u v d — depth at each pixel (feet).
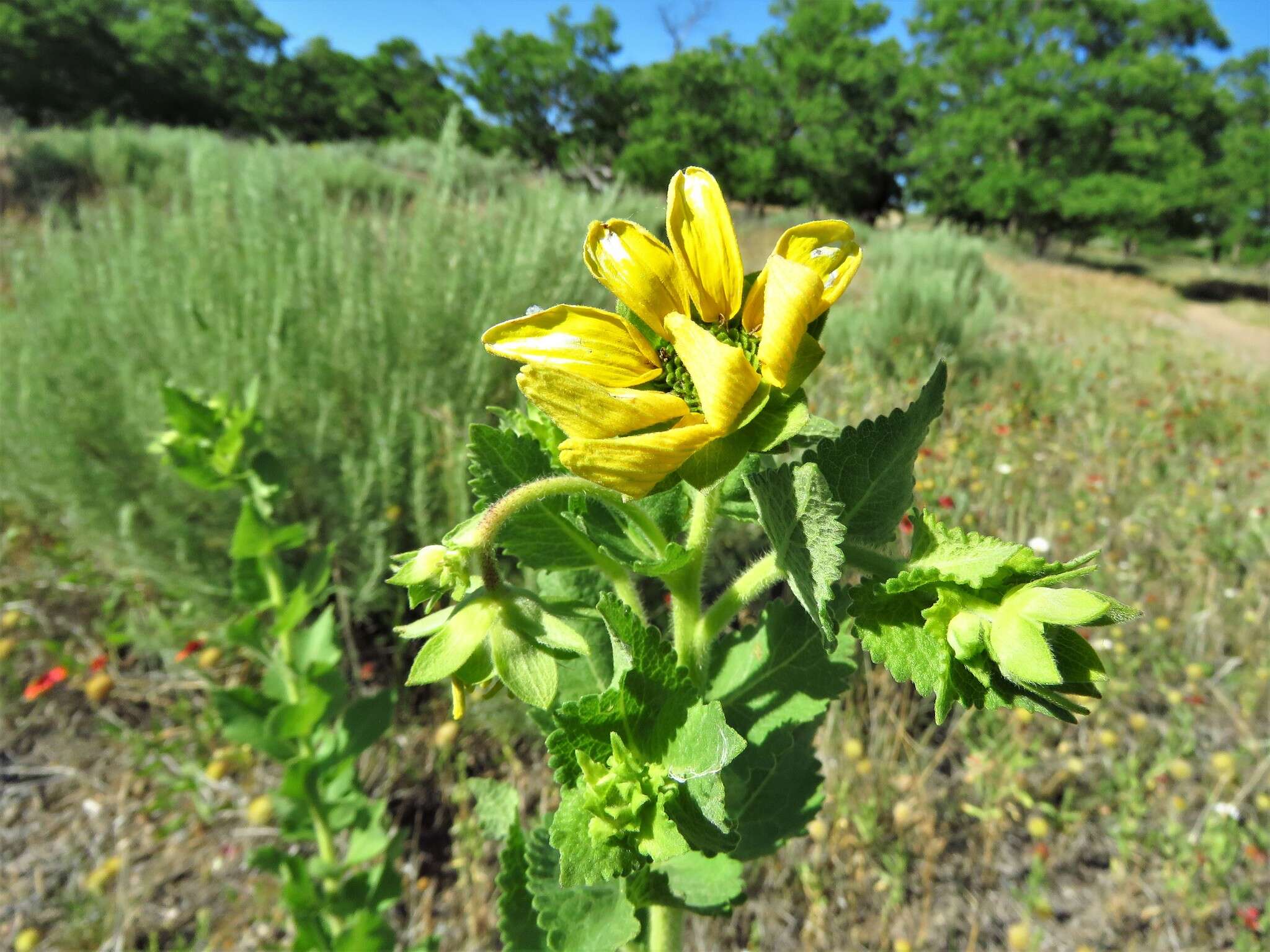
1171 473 18.86
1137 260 119.85
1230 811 10.28
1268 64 118.83
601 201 17.31
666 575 4.27
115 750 11.59
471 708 10.89
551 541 4.58
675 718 3.71
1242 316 71.20
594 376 3.80
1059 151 112.78
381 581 12.32
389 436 12.35
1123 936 9.73
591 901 4.86
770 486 3.65
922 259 43.04
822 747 10.84
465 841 9.75
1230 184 106.52
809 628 4.95
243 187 16.43
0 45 130.31
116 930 9.46
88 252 18.17
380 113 173.68
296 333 13.57
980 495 15.97
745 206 141.18
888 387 21.58
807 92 136.26
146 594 13.37
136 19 150.92
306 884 8.14
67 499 12.79
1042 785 11.22
